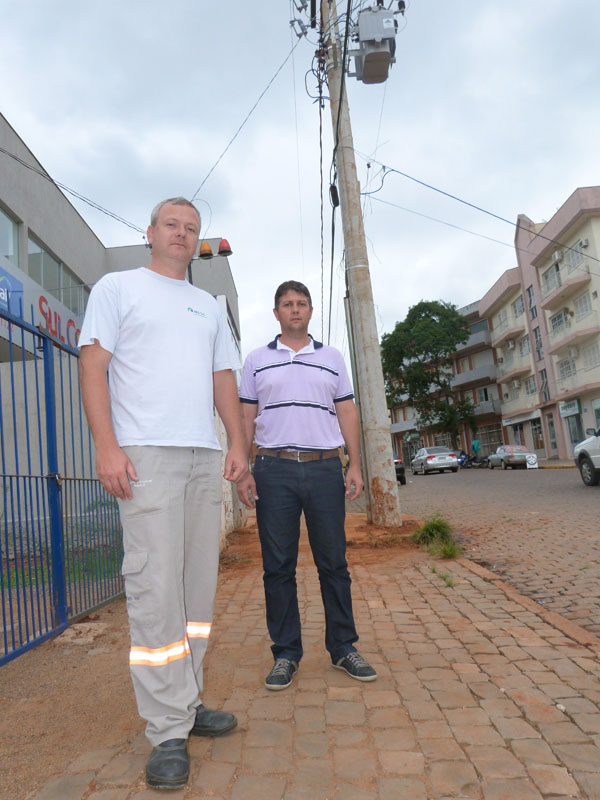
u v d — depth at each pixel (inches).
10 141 617.0
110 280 94.1
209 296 107.3
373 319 351.9
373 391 344.2
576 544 272.1
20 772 86.9
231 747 91.8
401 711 103.0
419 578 214.1
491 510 438.3
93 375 88.1
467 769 83.9
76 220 806.5
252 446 133.0
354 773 83.6
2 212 607.8
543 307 1336.1
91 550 187.9
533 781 80.7
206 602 99.7
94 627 164.4
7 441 217.5
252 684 117.7
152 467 88.9
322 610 175.9
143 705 86.2
